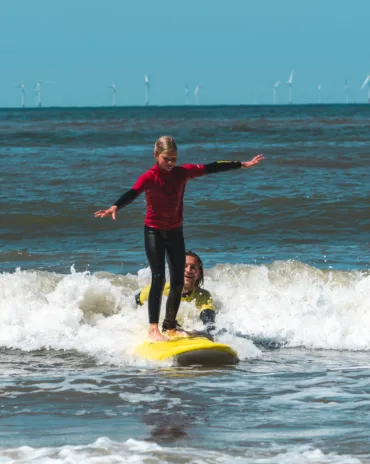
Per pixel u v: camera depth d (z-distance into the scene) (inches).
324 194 2797.7
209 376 1019.3
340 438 763.4
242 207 2544.3
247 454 719.7
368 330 1226.6
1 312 1291.8
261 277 1498.5
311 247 1990.7
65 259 1823.3
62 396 924.6
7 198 2765.7
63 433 784.9
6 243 2090.3
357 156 4323.3
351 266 1718.8
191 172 1119.0
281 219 2368.4
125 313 1305.4
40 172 3614.7
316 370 1050.7
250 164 1144.8
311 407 874.1
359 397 913.5
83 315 1293.1
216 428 800.3
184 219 2370.8
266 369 1056.2
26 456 709.9
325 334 1221.1
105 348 1163.3
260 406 879.7
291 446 741.3
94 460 697.6
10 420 829.2
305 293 1393.9
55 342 1195.3
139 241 2103.8
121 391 945.5
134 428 801.6
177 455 714.8
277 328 1258.6
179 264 1125.1
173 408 874.1
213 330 1188.5
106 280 1425.9
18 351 1159.0
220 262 1766.7
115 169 3762.3
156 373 1034.1
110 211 1061.8
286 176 3408.0
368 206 2536.9
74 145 5876.0
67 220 2401.6
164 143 1086.4
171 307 1146.0
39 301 1348.4
